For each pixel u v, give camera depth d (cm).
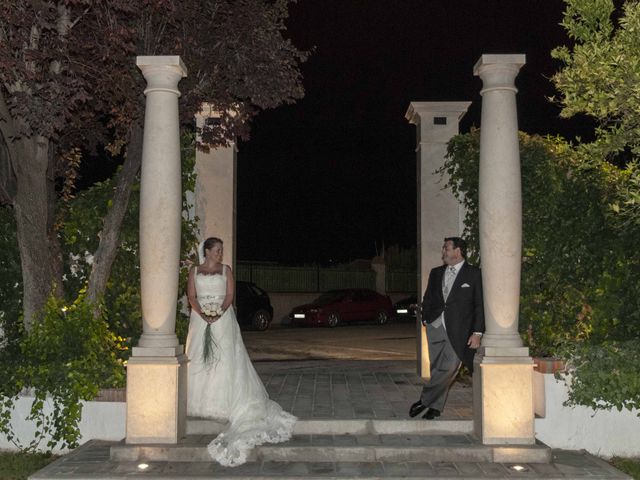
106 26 816
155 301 693
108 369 782
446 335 720
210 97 918
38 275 805
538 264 884
